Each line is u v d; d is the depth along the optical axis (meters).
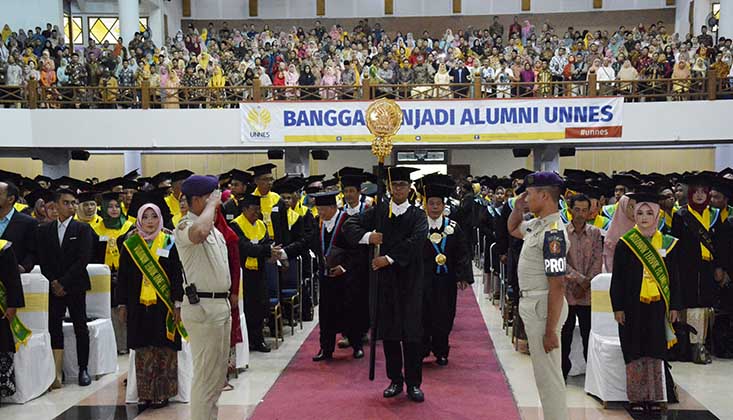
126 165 18.53
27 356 5.16
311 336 7.45
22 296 5.05
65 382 5.71
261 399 5.14
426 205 6.18
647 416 4.72
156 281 4.92
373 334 4.96
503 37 23.81
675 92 13.92
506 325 7.49
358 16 24.30
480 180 14.20
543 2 23.64
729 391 5.30
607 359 4.87
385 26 24.36
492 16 23.94
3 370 5.06
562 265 3.68
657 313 4.70
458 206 10.97
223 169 19.44
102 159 18.45
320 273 6.38
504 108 14.10
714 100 13.88
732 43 16.84
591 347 5.14
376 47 20.47
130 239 4.94
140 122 14.52
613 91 15.27
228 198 7.59
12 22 19.58
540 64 16.12
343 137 14.29
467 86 14.55
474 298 9.99
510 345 6.97
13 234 5.54
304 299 8.31
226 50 19.75
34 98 14.50
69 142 14.48
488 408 4.88
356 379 5.69
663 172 18.98
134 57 16.41
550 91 15.24
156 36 22.02
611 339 5.04
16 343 5.07
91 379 5.71
